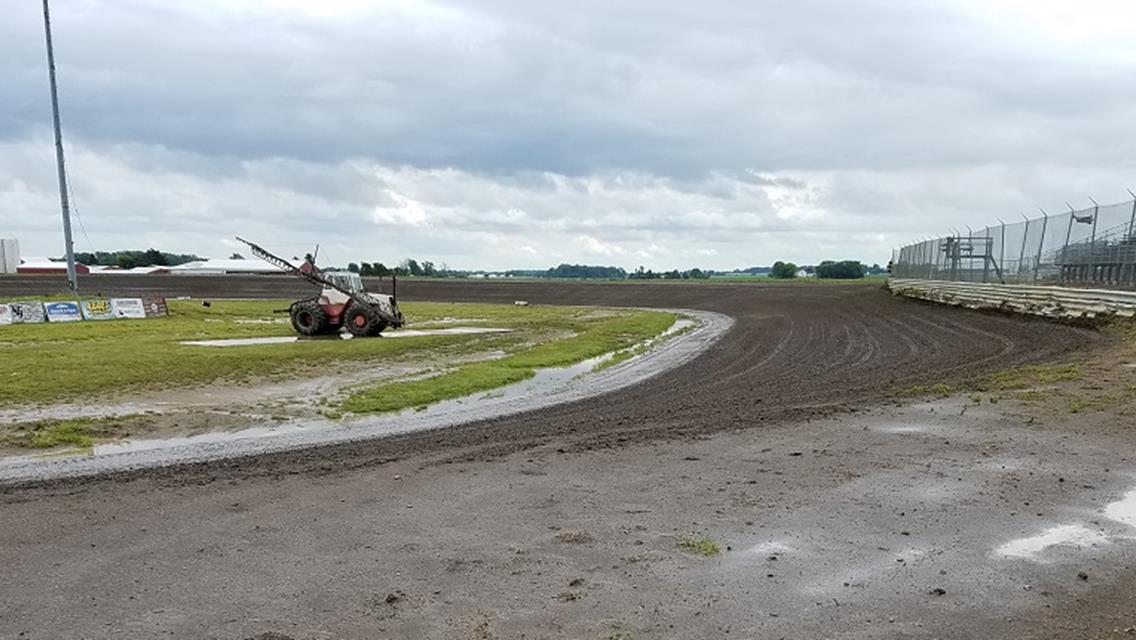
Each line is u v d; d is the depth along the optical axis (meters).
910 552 5.12
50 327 31.55
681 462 7.61
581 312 48.38
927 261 43.56
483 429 10.81
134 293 61.25
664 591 4.57
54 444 10.47
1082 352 14.31
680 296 62.06
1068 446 7.66
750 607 4.36
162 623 4.30
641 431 9.43
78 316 35.38
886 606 4.35
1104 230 20.98
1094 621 4.13
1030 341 17.33
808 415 9.86
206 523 6.10
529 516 6.04
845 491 6.46
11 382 15.77
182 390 15.09
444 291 71.19
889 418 9.37
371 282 75.81
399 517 6.11
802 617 4.23
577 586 4.67
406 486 7.05
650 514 6.00
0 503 6.95
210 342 24.94
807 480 6.82
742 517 5.87
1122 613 4.21
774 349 21.31
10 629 4.27
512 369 18.17
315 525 5.96
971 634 4.01
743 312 43.00
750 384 14.29
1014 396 10.23
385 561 5.15
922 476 6.82
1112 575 4.70
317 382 16.28
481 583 4.75
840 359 17.75
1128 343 14.65
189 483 7.52
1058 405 9.48
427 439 10.09
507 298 66.56
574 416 11.68
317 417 12.48
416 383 15.88
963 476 6.79
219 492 7.07
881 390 11.83
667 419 10.44
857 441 8.23
